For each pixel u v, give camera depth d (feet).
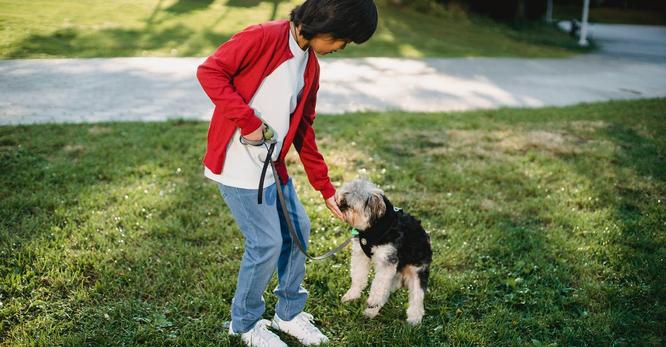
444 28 74.79
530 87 41.65
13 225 13.94
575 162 22.12
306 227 9.96
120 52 43.04
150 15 59.31
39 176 17.24
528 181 19.69
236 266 12.81
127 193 16.42
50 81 32.24
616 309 11.96
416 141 23.77
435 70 46.11
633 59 66.13
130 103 28.48
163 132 23.00
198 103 29.55
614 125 28.43
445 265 13.67
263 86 8.34
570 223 16.24
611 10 155.84
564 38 85.76
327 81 38.09
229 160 8.65
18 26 46.98
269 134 8.15
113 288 11.62
